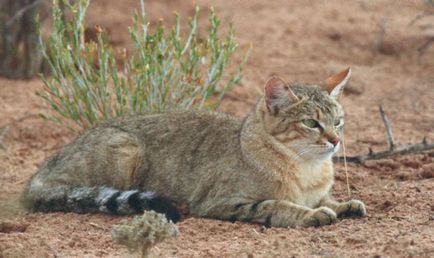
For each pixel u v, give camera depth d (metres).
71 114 14.73
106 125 13.30
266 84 11.99
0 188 13.95
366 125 17.50
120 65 19.98
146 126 13.12
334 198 13.09
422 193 12.83
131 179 12.96
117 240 9.76
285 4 26.05
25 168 15.25
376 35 23.30
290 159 12.07
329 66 21.22
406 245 10.39
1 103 18.28
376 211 12.34
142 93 14.40
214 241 11.12
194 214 12.50
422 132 17.00
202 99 14.72
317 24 24.14
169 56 14.48
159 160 12.85
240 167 12.20
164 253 10.57
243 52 21.83
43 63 19.89
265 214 11.83
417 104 18.80
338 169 14.50
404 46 22.50
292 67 21.06
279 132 12.00
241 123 12.76
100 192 12.48
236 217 12.05
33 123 17.31
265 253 10.44
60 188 12.79
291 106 12.02
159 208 12.07
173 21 23.67
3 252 10.67
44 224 12.01
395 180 14.05
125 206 12.25
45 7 19.61
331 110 12.16
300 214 11.66
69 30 14.70
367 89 19.83
